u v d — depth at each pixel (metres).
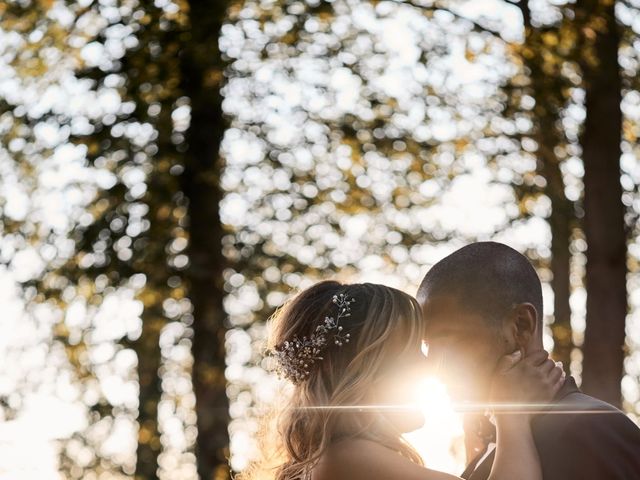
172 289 9.79
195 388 9.79
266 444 3.96
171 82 9.62
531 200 10.75
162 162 9.81
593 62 9.27
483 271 3.58
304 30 9.81
